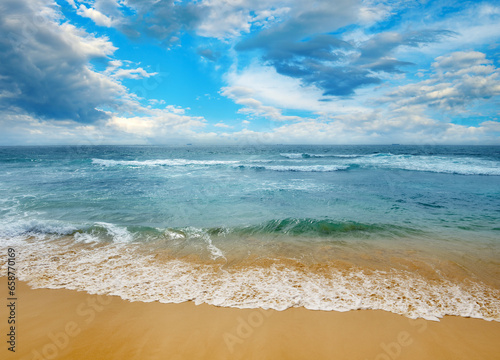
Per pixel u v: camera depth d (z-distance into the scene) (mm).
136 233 6742
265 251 5754
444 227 7344
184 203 10016
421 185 14078
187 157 37031
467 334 3205
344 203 10109
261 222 7586
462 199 10797
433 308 3707
